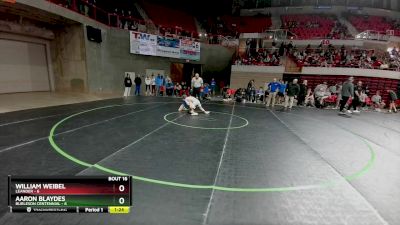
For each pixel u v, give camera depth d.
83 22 13.50
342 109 12.91
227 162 4.81
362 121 10.95
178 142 6.02
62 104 10.97
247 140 6.54
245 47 25.14
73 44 13.98
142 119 8.63
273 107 14.34
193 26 27.95
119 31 16.67
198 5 30.05
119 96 15.62
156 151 5.26
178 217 2.91
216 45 22.78
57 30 14.12
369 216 3.11
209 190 3.62
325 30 27.00
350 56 21.17
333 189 3.83
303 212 3.14
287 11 31.11
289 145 6.26
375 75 19.31
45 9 10.71
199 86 14.94
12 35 12.25
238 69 21.92
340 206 3.33
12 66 12.57
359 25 27.62
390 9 29.39
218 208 3.14
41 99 11.52
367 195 3.68
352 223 2.95
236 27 29.83
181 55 20.30
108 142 5.75
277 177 4.20
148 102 13.33
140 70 18.41
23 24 12.20
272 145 6.19
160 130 7.16
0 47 11.94
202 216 2.95
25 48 13.15
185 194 3.46
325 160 5.21
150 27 20.84
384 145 6.80
